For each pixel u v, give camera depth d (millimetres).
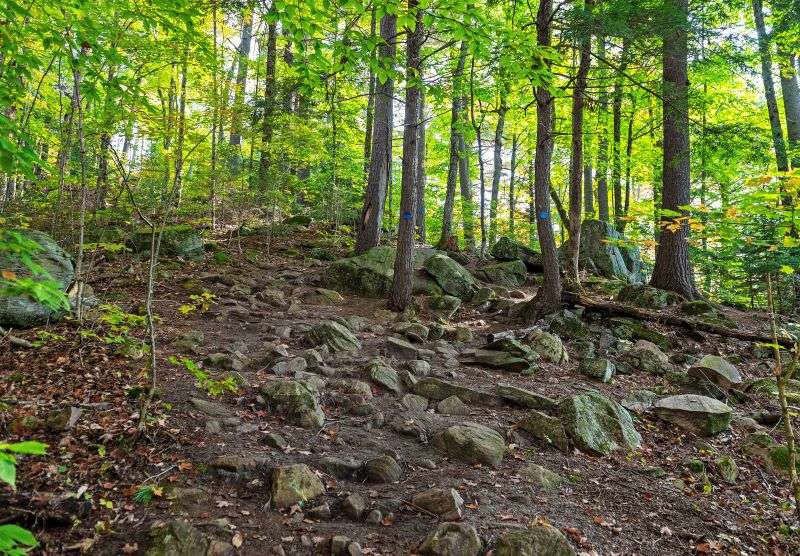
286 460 4086
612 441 5164
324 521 3492
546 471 4402
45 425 4051
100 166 9625
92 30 4215
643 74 10930
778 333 8367
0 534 1592
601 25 7602
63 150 7473
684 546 3686
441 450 4668
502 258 14953
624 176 18969
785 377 3434
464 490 3977
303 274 11594
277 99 13195
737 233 3795
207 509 3428
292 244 14656
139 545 3025
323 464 4086
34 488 3311
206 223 14828
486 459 4469
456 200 21078
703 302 9727
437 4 4852
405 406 5508
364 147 20531
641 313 9031
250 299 9234
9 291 1880
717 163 11656
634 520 3930
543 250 9352
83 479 3512
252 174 14234
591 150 17547
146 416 4258
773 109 13133
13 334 5855
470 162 24391
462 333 8391
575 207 10555
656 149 19359
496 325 9305
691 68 11898
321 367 6105
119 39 4922
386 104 12641
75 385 4875
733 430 5789
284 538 3252
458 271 11156
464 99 16156
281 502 3559
